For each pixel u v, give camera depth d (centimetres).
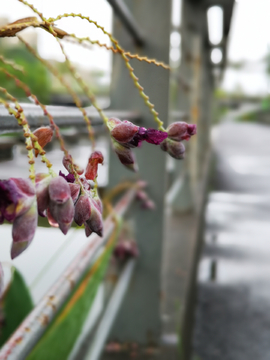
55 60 22
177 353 65
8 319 34
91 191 15
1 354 19
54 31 16
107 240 37
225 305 96
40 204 12
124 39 57
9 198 11
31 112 19
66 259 49
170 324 70
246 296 100
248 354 79
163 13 56
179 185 128
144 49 56
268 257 123
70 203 13
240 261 120
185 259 90
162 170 64
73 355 42
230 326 87
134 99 58
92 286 35
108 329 48
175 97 134
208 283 106
